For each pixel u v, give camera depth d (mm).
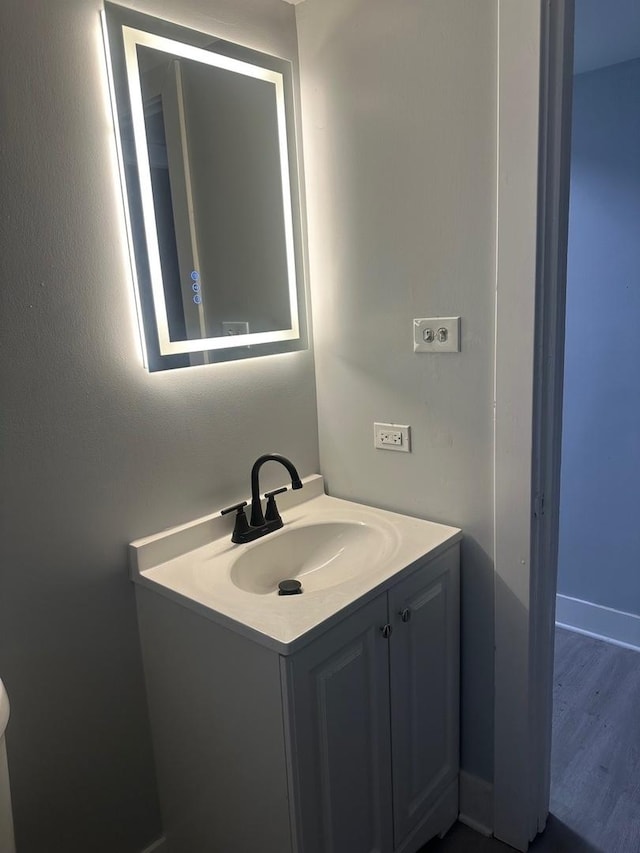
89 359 1328
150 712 1533
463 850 1659
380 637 1362
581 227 2307
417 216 1534
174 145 1398
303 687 1174
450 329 1527
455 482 1605
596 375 2369
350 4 1544
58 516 1319
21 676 1308
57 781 1396
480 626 1631
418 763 1565
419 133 1487
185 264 1448
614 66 2143
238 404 1644
